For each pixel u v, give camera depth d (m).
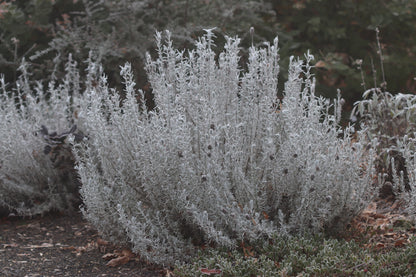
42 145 4.05
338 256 2.61
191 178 2.89
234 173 2.95
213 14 5.89
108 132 3.19
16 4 6.04
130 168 3.17
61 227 3.73
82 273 2.93
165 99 3.08
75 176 3.99
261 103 3.08
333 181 3.02
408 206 3.26
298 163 2.95
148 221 2.90
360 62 4.69
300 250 2.74
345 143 3.13
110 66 5.21
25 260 3.10
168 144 3.02
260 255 2.81
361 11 6.46
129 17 5.68
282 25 6.61
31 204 3.99
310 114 3.05
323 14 6.62
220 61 3.15
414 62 5.87
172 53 3.18
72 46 5.44
